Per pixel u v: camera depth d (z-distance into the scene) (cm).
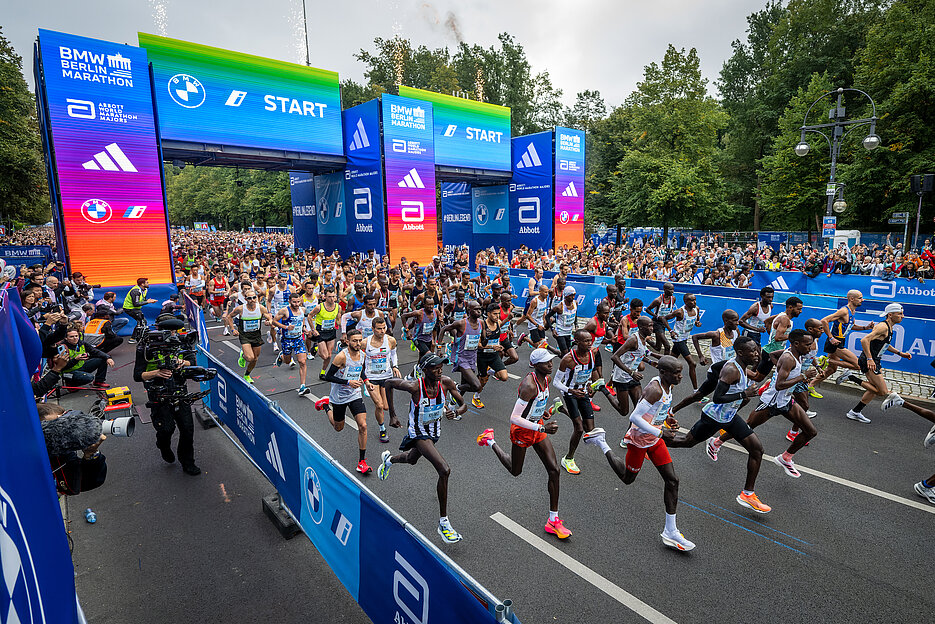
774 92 4578
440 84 5000
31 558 140
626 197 3947
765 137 4653
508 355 930
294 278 1485
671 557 496
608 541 522
